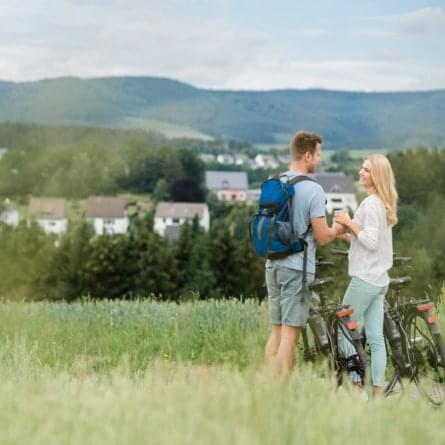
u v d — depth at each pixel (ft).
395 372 30.81
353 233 30.12
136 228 401.49
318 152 30.40
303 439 15.84
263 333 47.06
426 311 30.78
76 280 406.21
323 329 29.12
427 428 16.87
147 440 15.30
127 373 21.38
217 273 386.32
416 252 333.62
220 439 15.14
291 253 29.63
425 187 433.07
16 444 15.20
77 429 15.75
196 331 50.47
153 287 391.45
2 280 423.23
